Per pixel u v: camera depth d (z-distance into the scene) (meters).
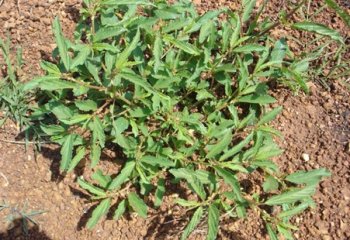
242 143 0.50
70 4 0.60
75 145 0.55
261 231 0.54
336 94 0.59
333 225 0.54
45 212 0.54
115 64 0.47
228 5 0.61
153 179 0.54
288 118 0.58
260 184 0.55
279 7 0.61
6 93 0.56
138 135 0.53
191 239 0.54
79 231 0.53
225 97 0.55
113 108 0.50
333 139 0.57
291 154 0.57
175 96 0.54
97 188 0.51
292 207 0.52
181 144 0.52
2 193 0.54
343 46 0.60
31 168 0.55
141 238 0.54
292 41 0.60
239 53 0.56
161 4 0.52
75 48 0.48
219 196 0.52
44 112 0.52
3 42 0.58
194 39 0.58
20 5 0.60
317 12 0.61
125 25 0.49
